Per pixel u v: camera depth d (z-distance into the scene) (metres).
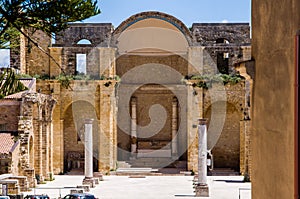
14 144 42.34
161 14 53.06
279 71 8.48
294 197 7.61
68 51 54.16
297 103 7.58
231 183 46.19
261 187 9.50
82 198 33.44
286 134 8.15
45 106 48.41
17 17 11.90
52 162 49.78
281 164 8.38
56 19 12.52
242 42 55.12
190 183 46.12
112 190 42.00
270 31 8.98
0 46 13.41
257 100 9.84
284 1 8.23
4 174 40.09
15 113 45.47
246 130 48.19
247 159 47.59
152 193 40.16
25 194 38.66
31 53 54.00
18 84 14.50
